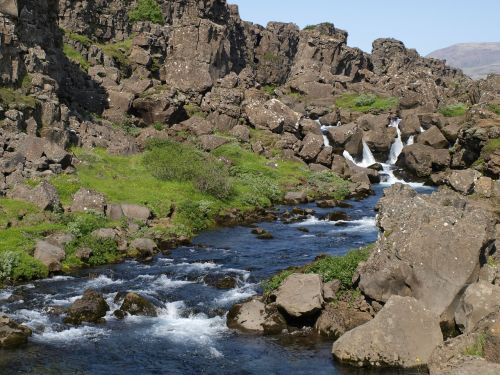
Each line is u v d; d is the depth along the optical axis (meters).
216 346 22.16
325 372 19.67
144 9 88.50
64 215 36.78
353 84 97.06
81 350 21.77
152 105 65.44
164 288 28.55
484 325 17.75
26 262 30.23
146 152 54.75
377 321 20.39
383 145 71.38
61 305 26.09
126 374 19.89
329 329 22.80
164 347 22.11
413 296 22.45
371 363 19.78
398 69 119.62
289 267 31.25
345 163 65.00
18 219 35.19
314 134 66.75
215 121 69.12
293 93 94.38
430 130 68.56
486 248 22.94
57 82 55.41
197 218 42.91
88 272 31.28
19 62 48.03
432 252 22.36
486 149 56.66
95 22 78.69
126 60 75.44
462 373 15.05
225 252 35.53
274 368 20.16
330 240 38.44
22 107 45.78
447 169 62.59
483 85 86.25
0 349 21.62
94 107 63.38
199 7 94.62
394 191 30.27
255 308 24.52
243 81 79.94
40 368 20.20
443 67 135.38
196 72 76.44
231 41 98.88
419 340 19.94
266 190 53.06
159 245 36.94
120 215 39.38
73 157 46.75
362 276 23.83
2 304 26.06
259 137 67.19
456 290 21.67
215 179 48.59
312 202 53.22
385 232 25.20
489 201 32.53
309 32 114.88
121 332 23.55
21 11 49.16
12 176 39.91
